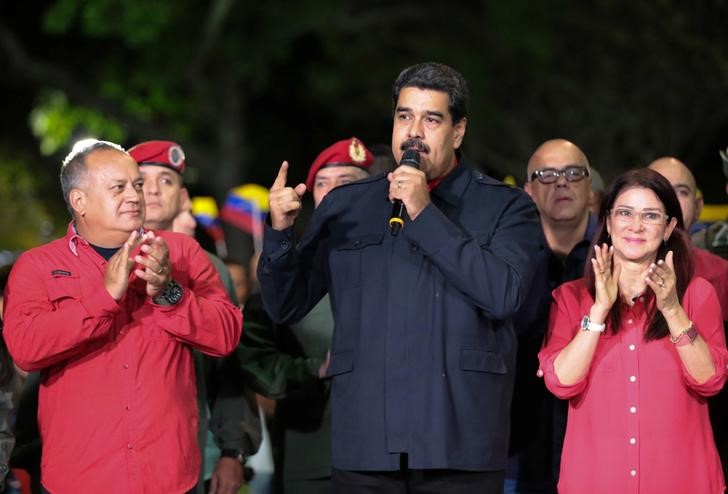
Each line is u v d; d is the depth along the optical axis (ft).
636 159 125.29
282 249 35.91
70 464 35.55
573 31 128.57
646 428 36.76
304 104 150.41
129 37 132.05
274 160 151.43
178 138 143.54
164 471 35.76
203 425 42.57
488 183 36.32
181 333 35.73
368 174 47.67
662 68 122.62
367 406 35.06
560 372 36.86
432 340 34.88
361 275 35.81
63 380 35.76
